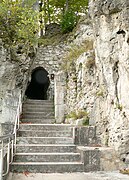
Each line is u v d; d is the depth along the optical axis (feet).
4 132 28.50
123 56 23.67
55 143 27.94
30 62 41.04
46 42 51.62
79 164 23.75
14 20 37.27
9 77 34.73
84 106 31.91
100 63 28.17
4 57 34.53
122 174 22.53
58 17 62.90
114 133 25.76
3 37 36.32
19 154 24.41
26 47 38.29
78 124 30.40
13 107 32.40
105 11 24.41
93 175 22.18
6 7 35.91
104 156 24.35
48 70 49.90
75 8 60.29
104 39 25.91
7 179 19.76
